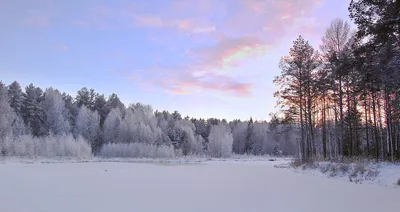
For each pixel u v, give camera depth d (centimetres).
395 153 2856
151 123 8656
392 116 2670
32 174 2152
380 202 989
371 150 3528
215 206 938
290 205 949
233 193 1213
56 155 5162
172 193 1216
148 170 2672
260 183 1589
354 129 3400
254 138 10050
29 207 920
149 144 6794
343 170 1881
